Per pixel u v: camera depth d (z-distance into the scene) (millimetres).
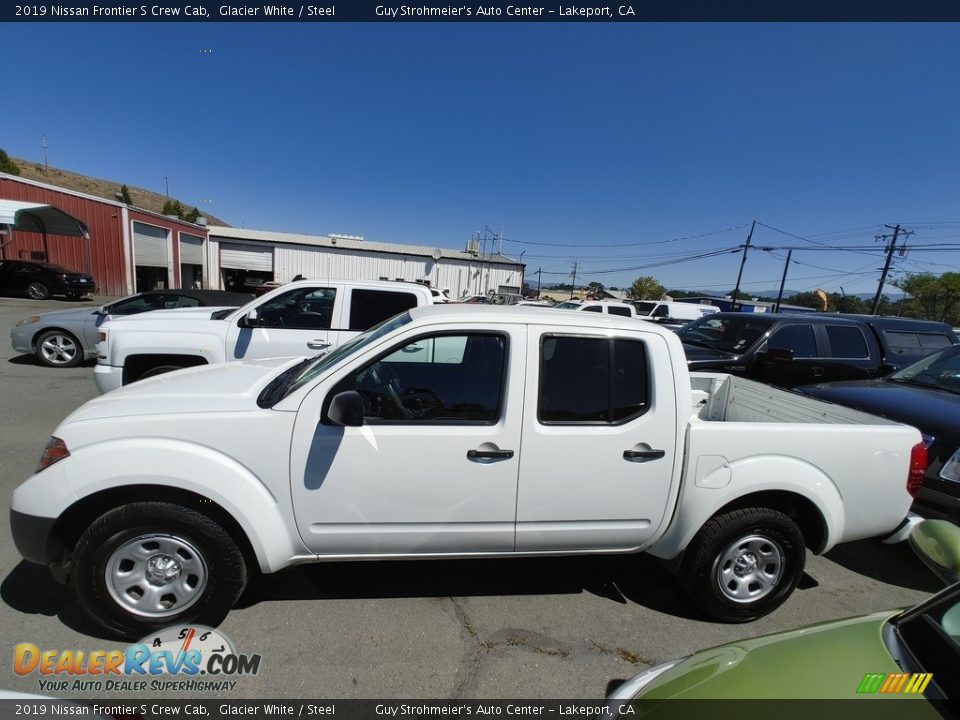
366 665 2248
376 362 2328
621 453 2459
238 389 2586
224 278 34719
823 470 2619
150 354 5219
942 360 4609
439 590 2834
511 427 2359
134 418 2213
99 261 23156
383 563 3074
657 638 2541
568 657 2369
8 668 2131
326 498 2283
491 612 2670
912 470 2752
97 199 22844
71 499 2105
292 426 2242
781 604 2807
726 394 4211
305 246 34938
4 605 2492
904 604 2990
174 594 2297
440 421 2355
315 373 2451
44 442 4785
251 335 5402
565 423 2428
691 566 2623
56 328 8250
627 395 2498
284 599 2676
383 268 36344
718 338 7387
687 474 2518
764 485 2543
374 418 2332
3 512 3381
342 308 5711
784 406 3535
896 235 31953
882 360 7320
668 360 2525
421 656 2320
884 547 3695
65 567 2270
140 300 8805
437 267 37188
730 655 1579
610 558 3287
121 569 2236
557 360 2461
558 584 2963
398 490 2316
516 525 2455
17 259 19812
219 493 2174
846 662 1479
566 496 2447
